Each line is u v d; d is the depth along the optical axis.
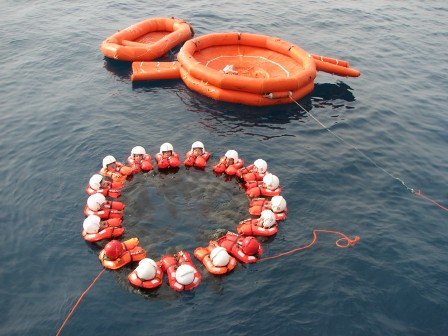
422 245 11.54
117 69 19.86
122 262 10.37
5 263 10.54
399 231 11.95
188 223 11.80
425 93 19.61
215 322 9.21
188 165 13.89
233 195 12.88
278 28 25.53
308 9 28.92
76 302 9.60
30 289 9.92
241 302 9.66
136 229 11.53
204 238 11.35
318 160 14.66
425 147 15.77
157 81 18.95
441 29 27.11
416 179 14.09
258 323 9.21
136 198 12.55
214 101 17.69
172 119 16.42
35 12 25.92
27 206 12.24
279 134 15.95
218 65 19.34
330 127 16.59
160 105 17.25
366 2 31.33
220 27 25.03
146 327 9.09
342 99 18.70
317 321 9.32
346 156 14.96
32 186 12.97
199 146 13.95
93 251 10.89
